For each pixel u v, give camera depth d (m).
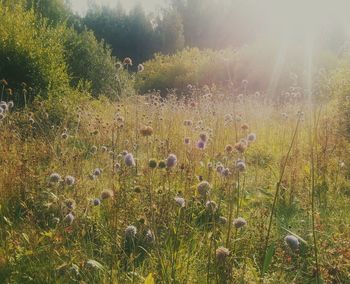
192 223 3.55
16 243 3.30
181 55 31.73
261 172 5.55
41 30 13.85
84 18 60.06
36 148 5.75
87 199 3.58
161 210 3.33
